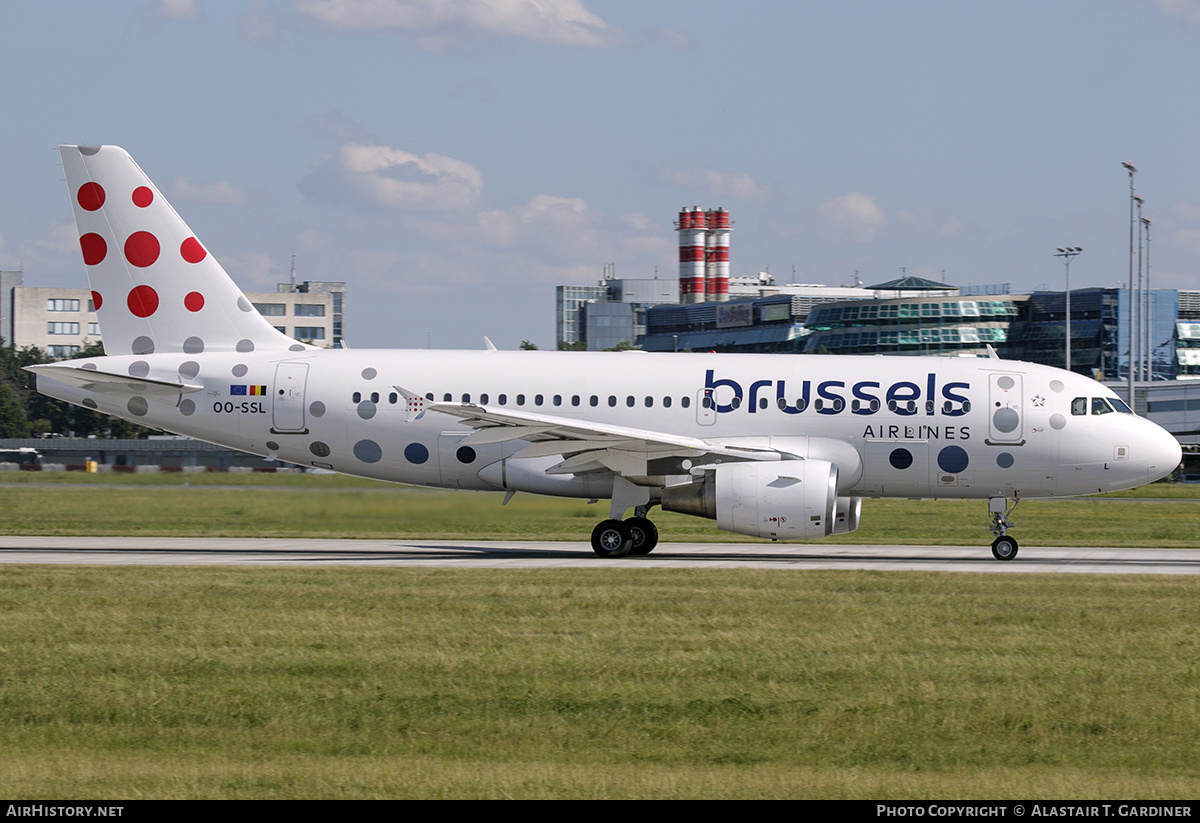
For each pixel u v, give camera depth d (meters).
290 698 48.38
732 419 103.06
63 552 103.88
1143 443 101.62
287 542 116.94
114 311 110.06
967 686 50.94
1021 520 156.88
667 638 59.78
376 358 108.38
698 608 68.56
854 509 106.94
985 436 101.81
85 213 109.44
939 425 102.06
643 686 50.34
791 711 46.97
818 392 103.00
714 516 98.00
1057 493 103.75
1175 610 69.38
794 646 58.16
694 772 39.78
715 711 46.91
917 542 124.06
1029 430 101.56
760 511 96.25
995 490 103.62
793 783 38.62
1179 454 103.62
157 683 50.47
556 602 70.44
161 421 108.75
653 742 43.19
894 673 52.84
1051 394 102.44
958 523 151.00
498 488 107.12
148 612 66.31
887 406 102.31
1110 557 106.31
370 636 59.81
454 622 63.75
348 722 45.28
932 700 48.75
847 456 102.69
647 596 73.25
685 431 103.31
